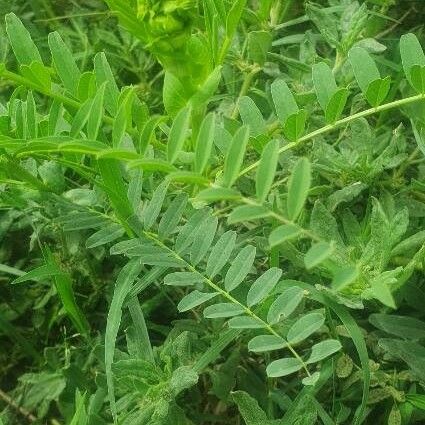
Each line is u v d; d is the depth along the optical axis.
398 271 0.41
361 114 0.42
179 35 0.41
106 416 0.54
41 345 0.64
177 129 0.36
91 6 0.74
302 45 0.61
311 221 0.43
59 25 0.73
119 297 0.44
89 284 0.62
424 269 0.50
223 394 0.51
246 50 0.58
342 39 0.57
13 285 0.65
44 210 0.55
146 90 0.68
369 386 0.48
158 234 0.44
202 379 0.56
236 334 0.45
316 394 0.50
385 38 0.69
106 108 0.47
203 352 0.49
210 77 0.43
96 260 0.61
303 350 0.52
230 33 0.44
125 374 0.45
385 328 0.48
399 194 0.54
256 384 0.53
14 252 0.66
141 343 0.48
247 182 0.54
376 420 0.52
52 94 0.45
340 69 0.58
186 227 0.43
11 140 0.41
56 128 0.46
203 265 0.48
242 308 0.40
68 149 0.40
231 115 0.59
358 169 0.53
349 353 0.52
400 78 0.60
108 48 0.70
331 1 0.65
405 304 0.54
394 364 0.51
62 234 0.59
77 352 0.60
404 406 0.48
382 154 0.53
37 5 0.73
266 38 0.54
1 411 0.61
